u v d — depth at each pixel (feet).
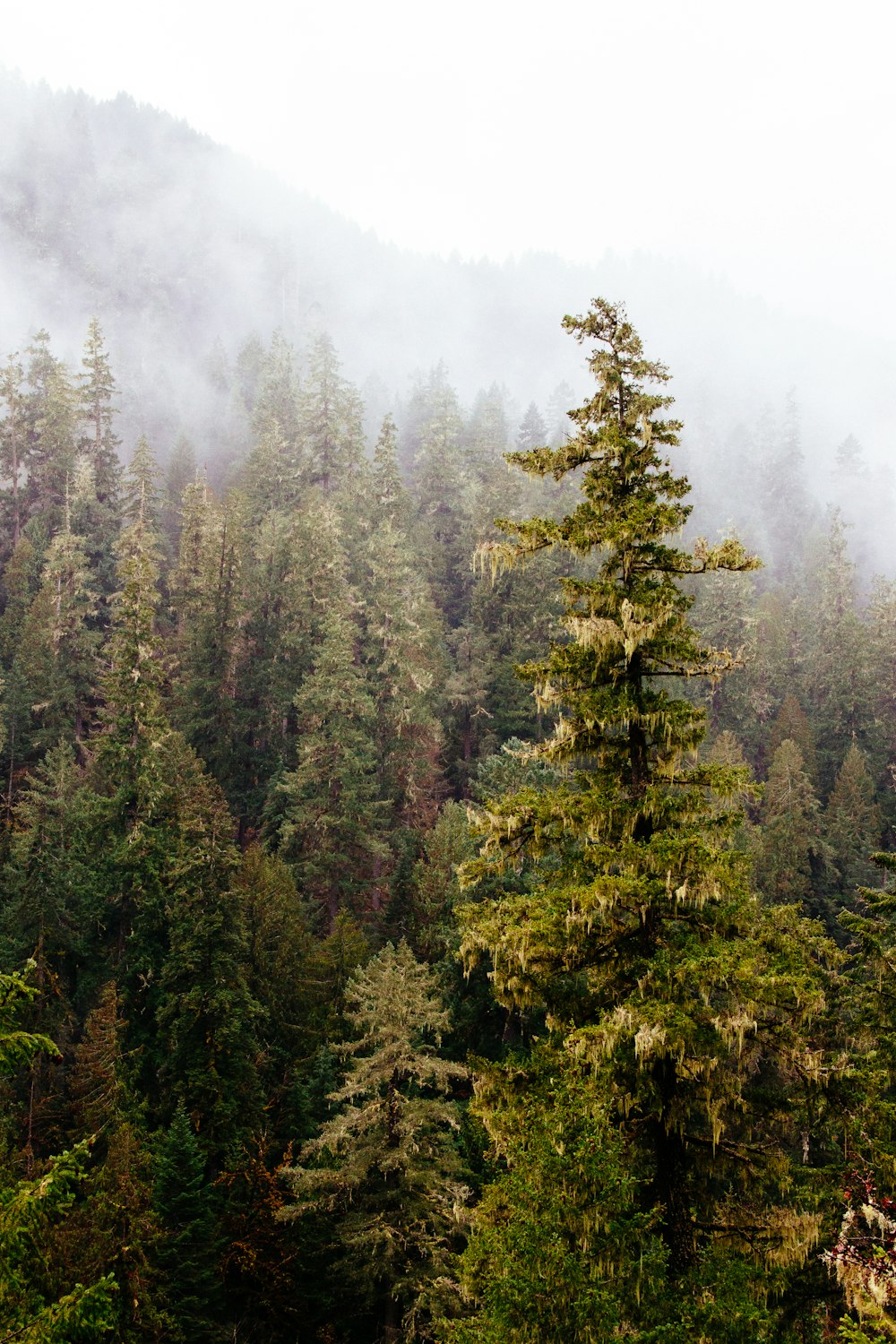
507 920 32.22
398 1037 62.85
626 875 30.04
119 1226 57.93
